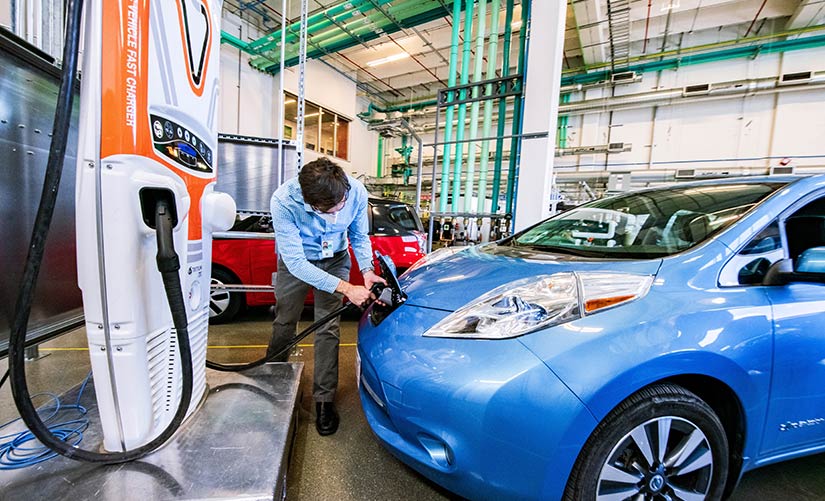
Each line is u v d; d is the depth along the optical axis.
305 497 1.16
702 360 0.92
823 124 6.95
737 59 7.62
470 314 1.03
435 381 0.94
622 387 0.86
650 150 8.52
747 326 0.98
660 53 7.94
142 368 0.89
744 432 1.02
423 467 0.98
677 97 7.98
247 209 2.47
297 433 1.51
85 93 0.73
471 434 0.88
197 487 0.87
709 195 1.41
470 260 1.53
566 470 0.85
